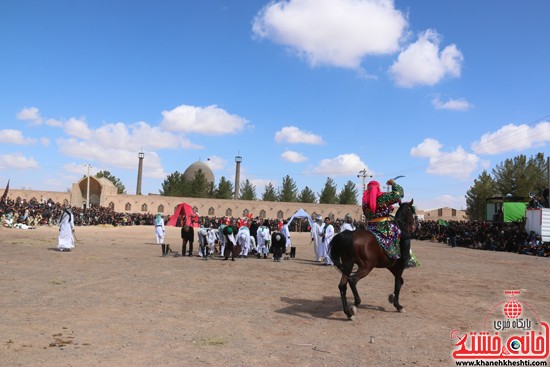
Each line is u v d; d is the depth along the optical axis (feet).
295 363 18.20
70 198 232.12
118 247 72.02
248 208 245.24
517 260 73.41
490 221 139.54
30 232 94.89
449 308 30.32
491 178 206.39
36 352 18.33
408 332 23.77
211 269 47.93
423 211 257.75
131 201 237.25
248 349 19.84
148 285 35.68
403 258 28.86
